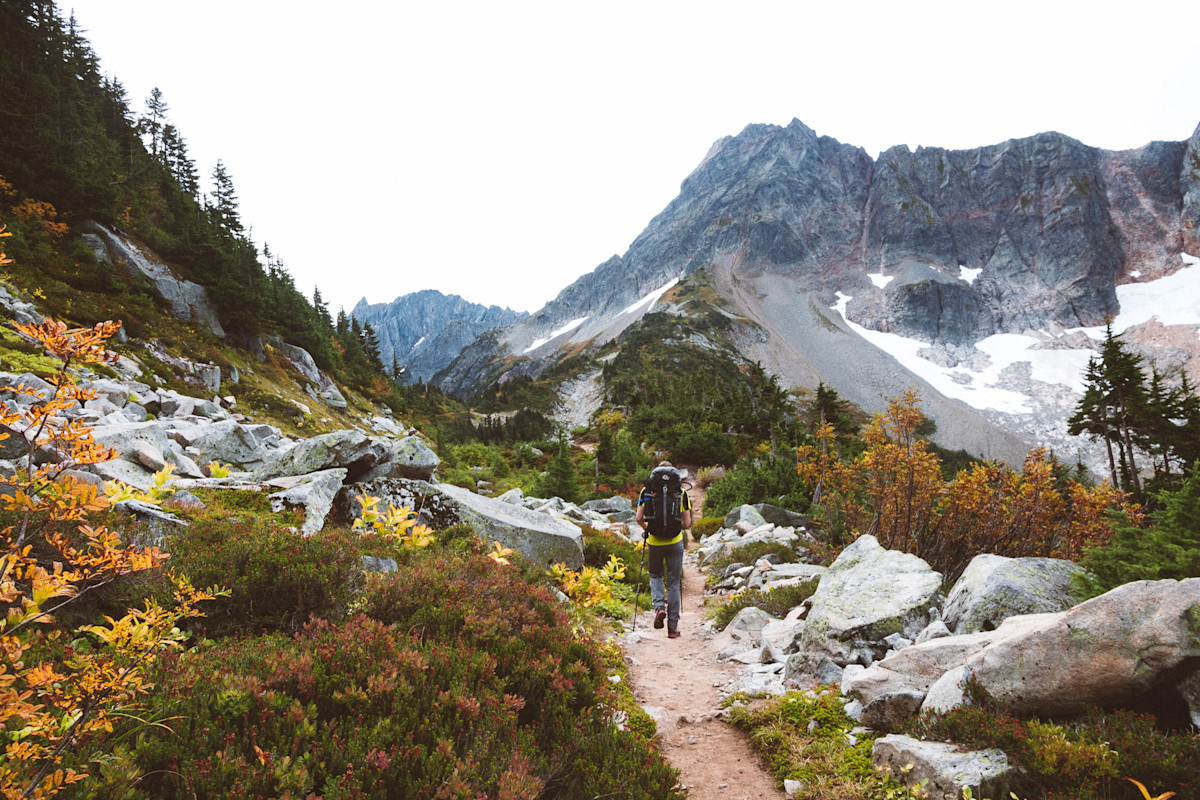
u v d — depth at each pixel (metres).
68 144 48.50
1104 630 3.62
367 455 11.19
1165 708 3.44
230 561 4.81
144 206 59.62
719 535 18.02
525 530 10.46
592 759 3.53
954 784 3.32
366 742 2.82
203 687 2.93
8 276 29.42
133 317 36.97
